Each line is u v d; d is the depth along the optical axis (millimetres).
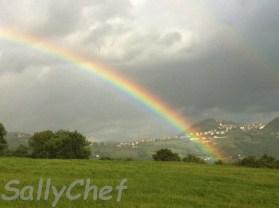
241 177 49281
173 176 46188
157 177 44781
